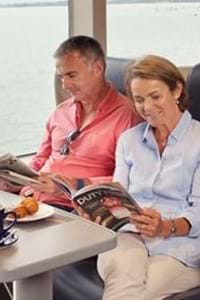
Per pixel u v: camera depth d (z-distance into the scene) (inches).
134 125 89.8
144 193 78.6
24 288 60.6
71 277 77.4
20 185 80.0
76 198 67.9
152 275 70.2
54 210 65.6
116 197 68.4
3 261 50.3
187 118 78.4
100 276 74.2
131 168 81.0
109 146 92.2
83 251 53.4
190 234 73.9
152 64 76.5
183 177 76.2
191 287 72.1
